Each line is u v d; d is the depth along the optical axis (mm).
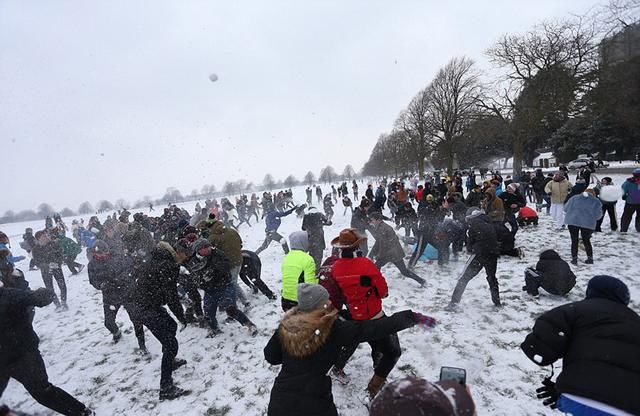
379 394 1650
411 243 9477
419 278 6965
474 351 4543
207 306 5543
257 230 18469
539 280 5988
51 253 7961
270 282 8336
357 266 3723
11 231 40562
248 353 5059
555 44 30859
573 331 2424
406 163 62688
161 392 4227
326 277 3758
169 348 4266
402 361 4445
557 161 48156
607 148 43344
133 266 4539
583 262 7508
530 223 11742
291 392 2465
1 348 3352
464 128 42406
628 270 6836
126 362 5227
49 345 6133
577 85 28984
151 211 41844
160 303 4242
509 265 7863
